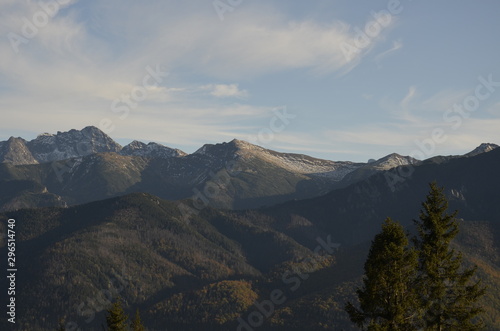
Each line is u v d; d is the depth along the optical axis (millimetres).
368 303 67312
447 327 69000
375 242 68438
